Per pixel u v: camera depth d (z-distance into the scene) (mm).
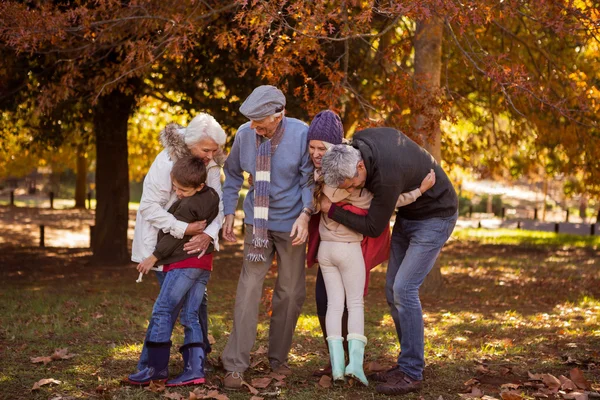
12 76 11273
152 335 4285
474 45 10844
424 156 4273
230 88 11750
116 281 10992
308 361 5059
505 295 9953
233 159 4680
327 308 4445
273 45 10438
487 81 11922
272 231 4547
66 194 43250
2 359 4953
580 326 6969
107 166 13242
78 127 13977
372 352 5461
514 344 5918
